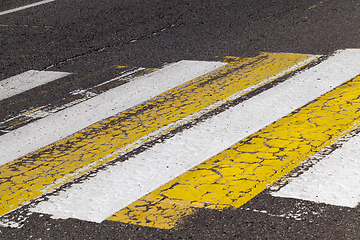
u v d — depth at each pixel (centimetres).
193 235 291
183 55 603
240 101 472
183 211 312
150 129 432
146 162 376
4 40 704
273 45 607
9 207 332
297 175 340
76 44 669
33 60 627
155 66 579
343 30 633
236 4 779
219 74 541
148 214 312
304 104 452
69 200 334
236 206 313
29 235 303
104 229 302
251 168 354
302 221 295
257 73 534
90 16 780
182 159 376
